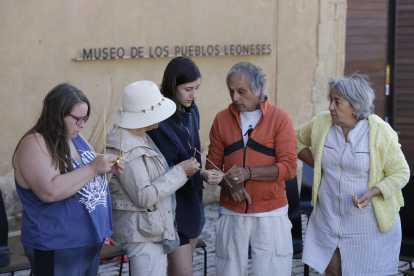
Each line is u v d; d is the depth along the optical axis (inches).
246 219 115.6
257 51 238.2
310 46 257.3
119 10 198.2
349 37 281.1
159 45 210.4
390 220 116.5
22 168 86.7
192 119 123.6
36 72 183.8
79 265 92.6
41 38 183.2
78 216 90.8
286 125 114.0
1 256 126.8
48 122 88.4
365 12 283.7
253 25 235.9
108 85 200.2
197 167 107.0
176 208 115.4
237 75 111.3
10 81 179.5
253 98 113.0
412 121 301.0
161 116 101.7
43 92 186.1
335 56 265.0
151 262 103.2
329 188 119.5
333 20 260.4
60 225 89.1
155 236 102.7
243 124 116.6
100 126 200.1
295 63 253.3
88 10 191.3
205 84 226.2
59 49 187.3
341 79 113.6
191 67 113.9
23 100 182.7
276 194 115.6
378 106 298.4
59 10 185.3
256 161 114.5
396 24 291.9
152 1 205.9
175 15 212.7
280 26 245.0
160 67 212.2
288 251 118.1
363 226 116.0
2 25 175.6
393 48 294.8
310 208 170.1
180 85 113.8
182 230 115.5
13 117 181.6
